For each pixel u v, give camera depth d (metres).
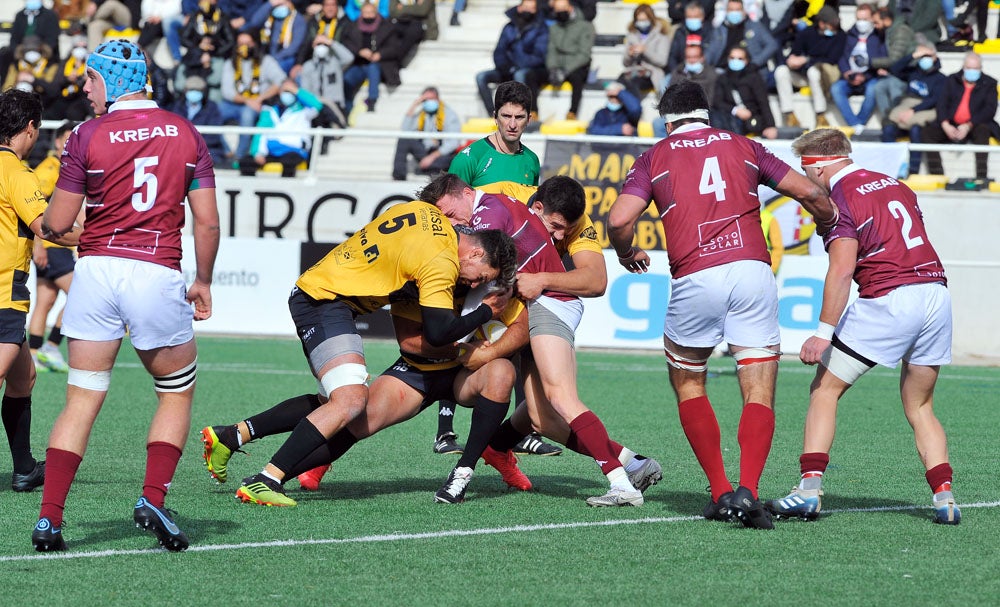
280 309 50.25
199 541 17.38
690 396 19.47
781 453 26.91
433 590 14.79
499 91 24.53
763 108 54.91
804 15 59.91
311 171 51.03
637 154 47.59
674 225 18.73
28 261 19.98
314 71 60.25
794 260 46.81
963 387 40.44
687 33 57.16
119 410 32.41
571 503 20.83
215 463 21.06
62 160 15.95
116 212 15.80
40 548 16.08
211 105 58.00
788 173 18.66
